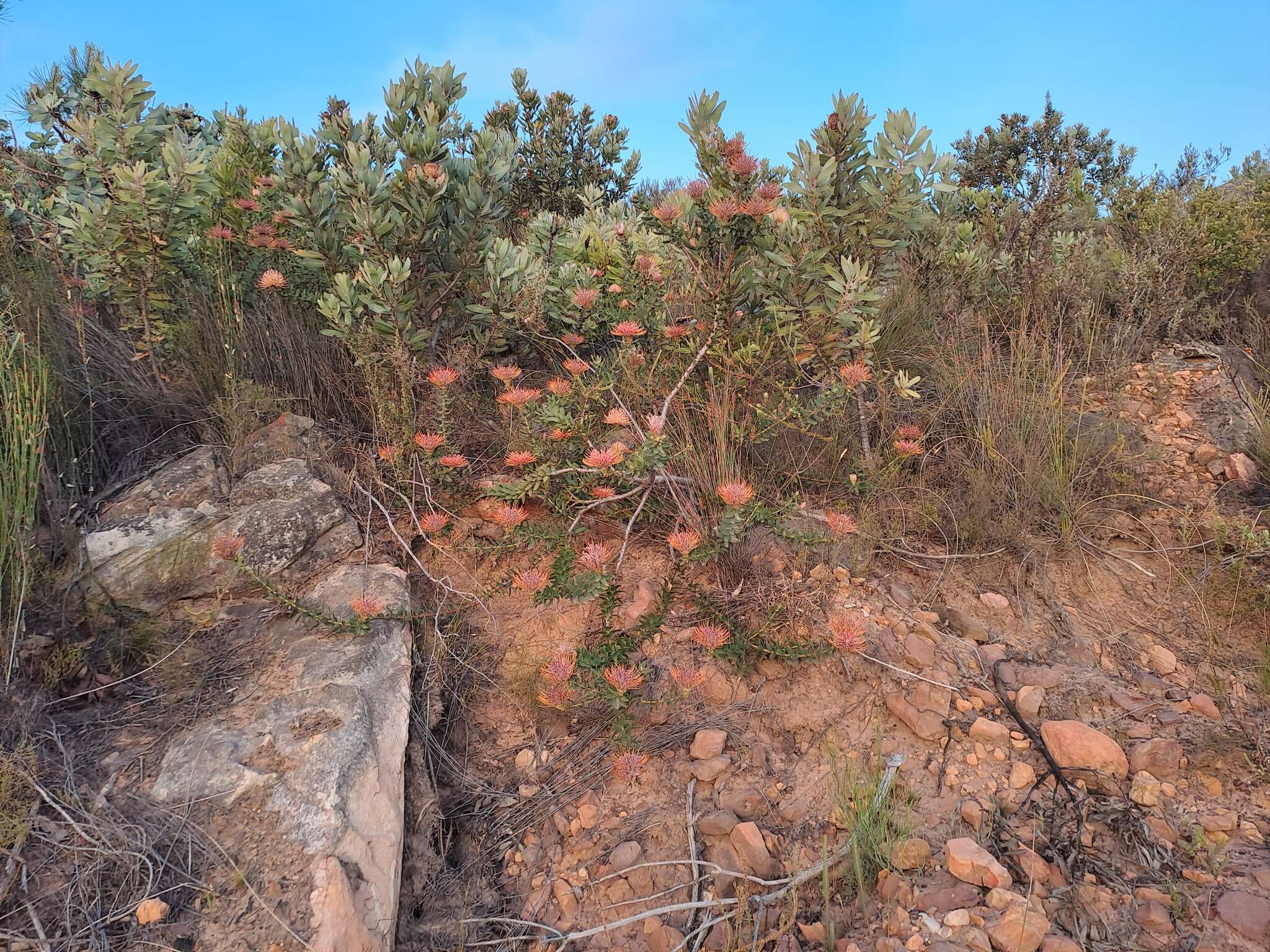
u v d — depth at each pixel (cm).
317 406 375
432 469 325
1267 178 484
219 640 262
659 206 334
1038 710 250
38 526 276
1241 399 380
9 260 387
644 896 216
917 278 462
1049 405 356
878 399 373
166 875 182
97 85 347
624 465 291
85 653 240
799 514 322
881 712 254
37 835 185
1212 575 293
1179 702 251
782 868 215
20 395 266
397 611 274
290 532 293
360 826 200
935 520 323
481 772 252
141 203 344
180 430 349
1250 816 211
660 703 254
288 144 382
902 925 192
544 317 423
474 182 400
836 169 338
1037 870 200
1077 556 312
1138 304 450
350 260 395
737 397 340
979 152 955
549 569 292
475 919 208
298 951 170
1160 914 185
